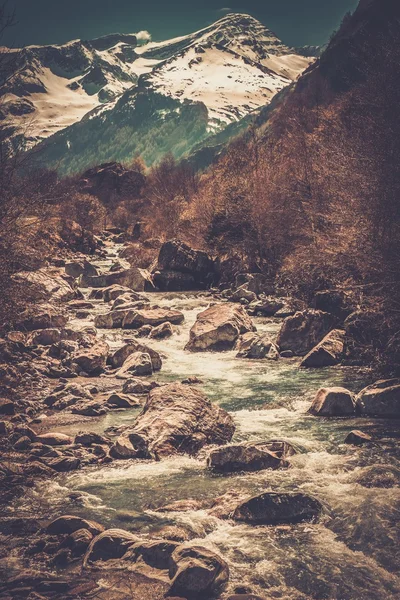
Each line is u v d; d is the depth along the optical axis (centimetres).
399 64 1641
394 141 1541
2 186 1298
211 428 1105
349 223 1602
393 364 1456
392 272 1441
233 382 1509
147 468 990
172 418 1094
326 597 646
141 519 815
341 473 938
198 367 1677
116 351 1720
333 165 1781
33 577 690
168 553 709
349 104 2255
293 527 789
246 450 981
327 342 1673
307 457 1009
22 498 886
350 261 1606
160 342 2003
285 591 657
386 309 1473
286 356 1767
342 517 800
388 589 656
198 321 1984
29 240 1398
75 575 694
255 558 720
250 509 814
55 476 963
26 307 1431
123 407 1332
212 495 887
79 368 1636
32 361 1691
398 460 976
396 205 1489
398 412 1209
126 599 647
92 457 1030
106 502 869
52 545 747
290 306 2355
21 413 1271
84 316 2444
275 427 1166
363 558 714
